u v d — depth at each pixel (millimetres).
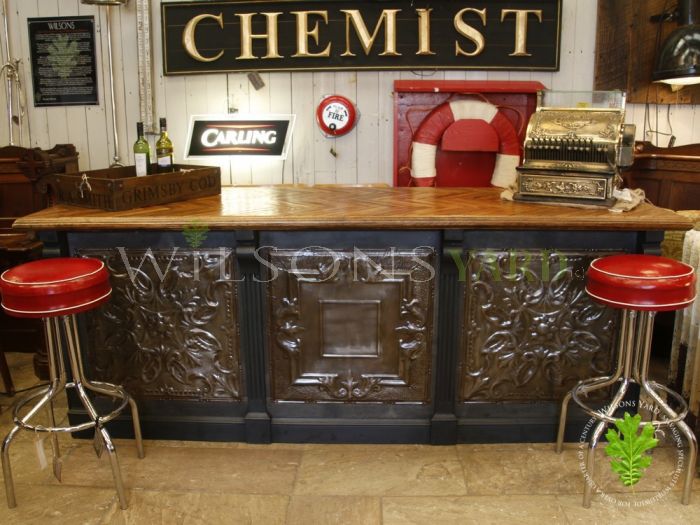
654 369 3566
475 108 4215
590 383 2553
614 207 2654
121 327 2754
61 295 2234
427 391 2760
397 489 2506
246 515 2355
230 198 3016
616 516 2342
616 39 4250
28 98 4473
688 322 2859
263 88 4410
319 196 3084
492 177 4371
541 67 4289
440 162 4418
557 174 2760
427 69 4309
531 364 2734
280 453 2758
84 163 4535
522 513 2359
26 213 3941
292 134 4457
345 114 4324
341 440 2818
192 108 4457
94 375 2814
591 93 2971
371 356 2729
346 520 2328
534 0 4203
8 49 4410
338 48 4301
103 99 4449
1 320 3766
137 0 4262
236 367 2768
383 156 4469
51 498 2459
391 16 4227
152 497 2459
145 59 4336
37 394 2471
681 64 3846
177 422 2834
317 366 2746
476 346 2717
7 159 3877
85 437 2881
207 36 4320
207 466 2662
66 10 4363
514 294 2670
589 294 2426
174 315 2729
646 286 2225
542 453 2746
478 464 2668
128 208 2686
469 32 4230
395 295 2668
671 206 4035
